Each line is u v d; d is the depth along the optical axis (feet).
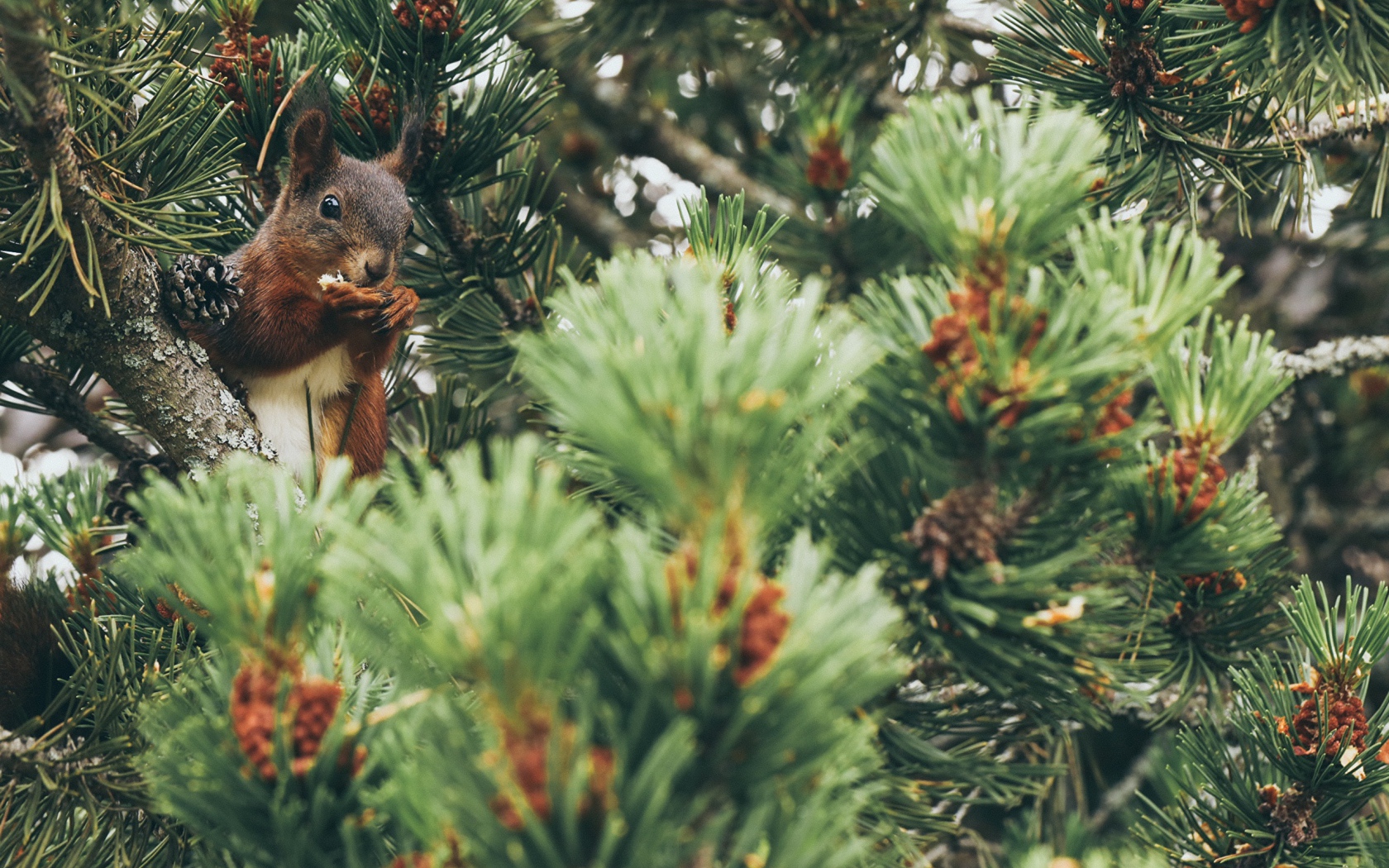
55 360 11.18
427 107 11.14
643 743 3.68
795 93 18.76
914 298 4.88
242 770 4.23
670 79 20.42
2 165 7.09
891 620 3.79
